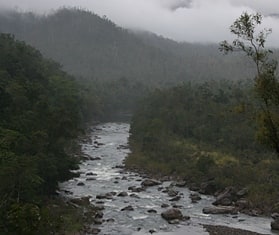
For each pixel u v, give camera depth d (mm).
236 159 73375
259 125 24156
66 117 55188
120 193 56938
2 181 35281
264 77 23656
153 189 61375
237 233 43406
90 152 88625
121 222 45625
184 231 43500
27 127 48406
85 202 51125
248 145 79250
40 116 53250
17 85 61594
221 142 83750
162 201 54906
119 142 103438
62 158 52562
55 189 52000
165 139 90312
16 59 85938
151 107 118125
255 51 24094
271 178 59906
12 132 42094
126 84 199500
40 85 78875
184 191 60781
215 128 90000
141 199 55562
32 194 39594
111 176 68125
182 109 103812
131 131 115312
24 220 27172
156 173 71188
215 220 47781
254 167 66312
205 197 57875
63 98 82062
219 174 62344
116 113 179875
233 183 59219
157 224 45469
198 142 88375
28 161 38781
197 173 64438
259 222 47562
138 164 76688
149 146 86562
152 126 95625
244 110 25781
